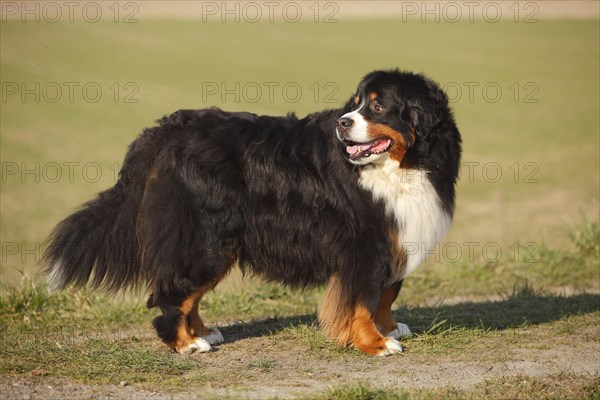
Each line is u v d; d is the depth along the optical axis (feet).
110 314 34.22
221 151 27.35
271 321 33.22
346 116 26.50
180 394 22.70
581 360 27.17
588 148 112.27
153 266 27.17
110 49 188.55
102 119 132.67
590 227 48.62
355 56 189.78
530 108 140.56
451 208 28.55
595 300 36.63
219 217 27.20
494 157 108.68
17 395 22.24
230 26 233.55
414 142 27.07
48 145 117.29
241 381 24.16
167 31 220.02
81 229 27.86
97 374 24.43
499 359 27.12
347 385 22.93
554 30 223.10
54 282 28.25
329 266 27.94
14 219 83.35
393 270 27.71
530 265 45.29
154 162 27.86
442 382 24.49
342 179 27.17
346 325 27.63
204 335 28.96
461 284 42.65
